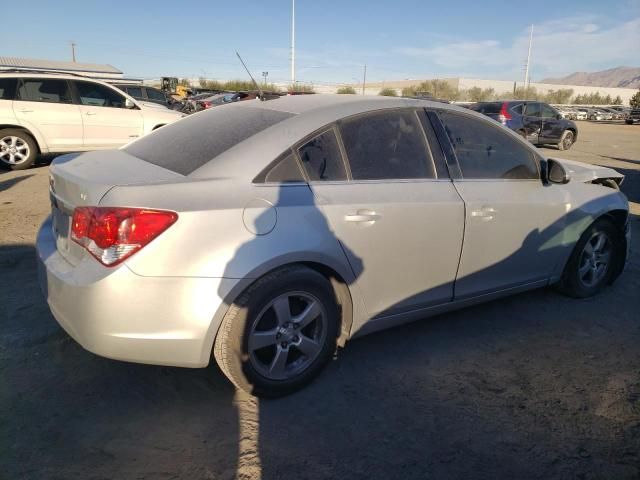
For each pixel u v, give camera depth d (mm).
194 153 2793
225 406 2672
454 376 3051
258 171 2592
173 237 2312
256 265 2449
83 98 9492
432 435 2523
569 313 3990
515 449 2453
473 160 3396
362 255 2818
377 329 3082
